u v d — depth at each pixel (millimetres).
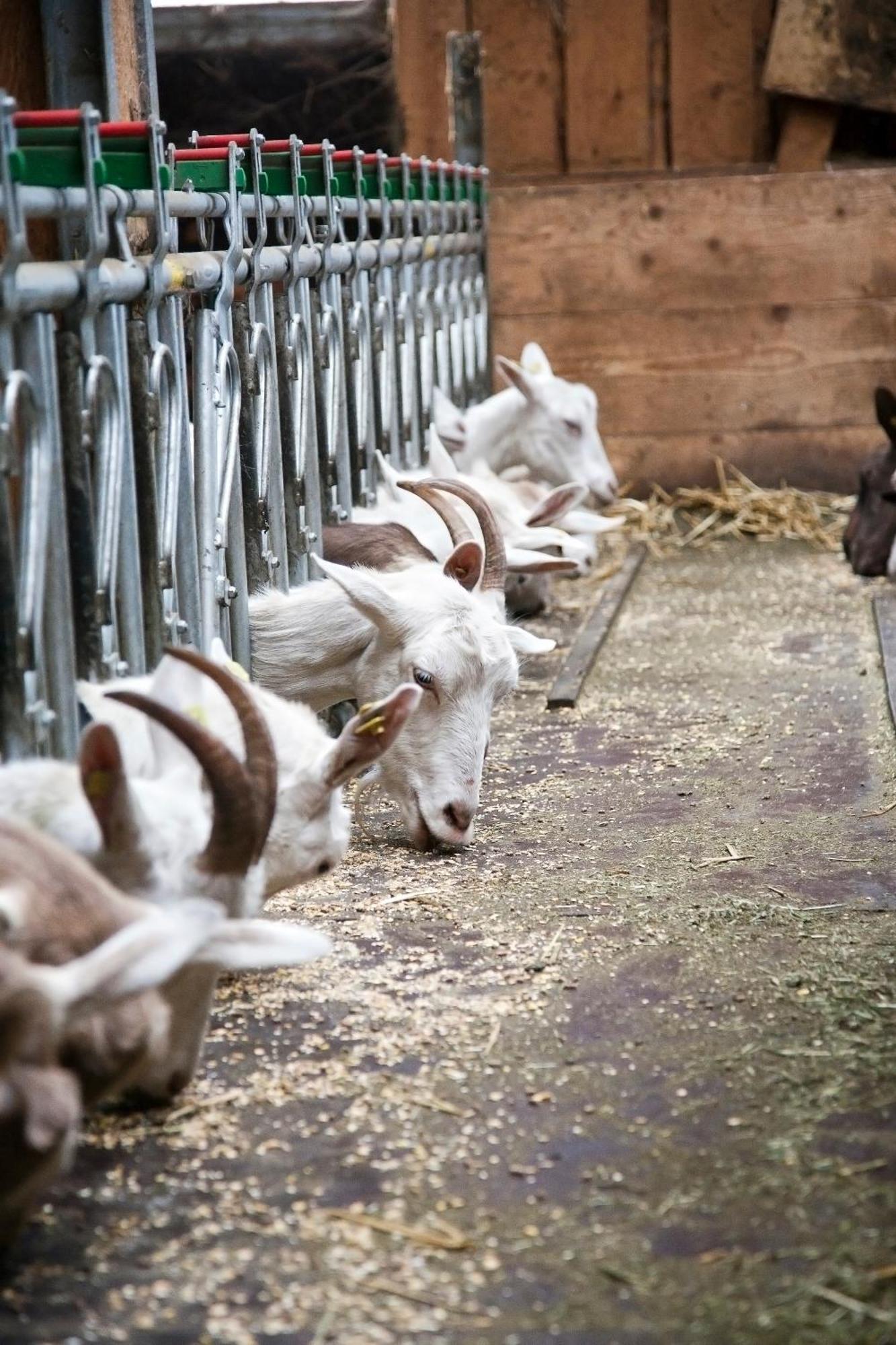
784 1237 3074
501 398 9953
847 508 11945
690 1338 2775
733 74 13180
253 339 5809
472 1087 3691
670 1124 3518
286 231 6820
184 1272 2975
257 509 5867
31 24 5348
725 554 10977
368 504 7535
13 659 3887
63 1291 2916
